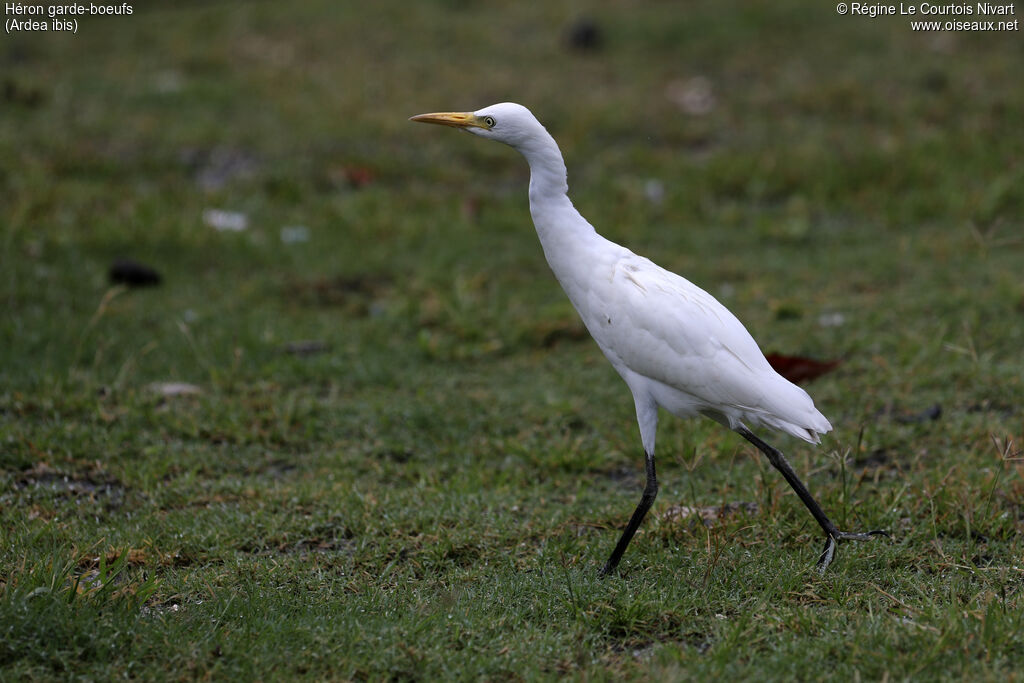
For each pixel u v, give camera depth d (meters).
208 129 18.75
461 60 22.91
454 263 14.27
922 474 8.44
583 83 21.55
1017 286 12.45
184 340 11.66
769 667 5.73
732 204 16.48
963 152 17.36
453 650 6.04
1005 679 5.41
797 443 9.40
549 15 25.45
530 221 15.78
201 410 10.05
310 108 20.03
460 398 10.54
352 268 14.05
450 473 9.21
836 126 19.20
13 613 5.86
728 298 13.09
